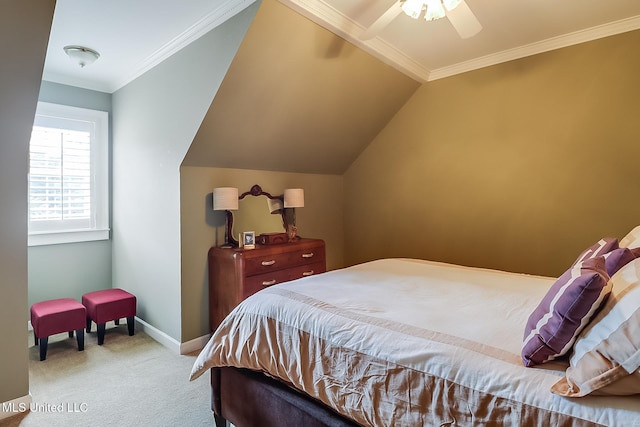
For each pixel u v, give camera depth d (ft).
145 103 10.12
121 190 11.43
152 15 7.45
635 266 3.63
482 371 3.34
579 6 7.44
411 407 3.62
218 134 8.77
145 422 6.05
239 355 5.18
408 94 11.54
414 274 7.12
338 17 7.57
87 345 9.39
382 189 12.71
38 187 10.50
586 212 8.82
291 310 4.99
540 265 9.55
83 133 11.28
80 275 11.36
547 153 9.32
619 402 2.76
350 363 4.14
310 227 12.67
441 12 6.04
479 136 10.41
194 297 9.24
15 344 6.32
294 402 4.61
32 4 4.72
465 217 10.82
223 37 7.47
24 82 5.42
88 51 9.02
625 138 8.26
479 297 5.46
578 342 3.17
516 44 9.19
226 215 9.89
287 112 9.46
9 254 6.23
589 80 8.64
